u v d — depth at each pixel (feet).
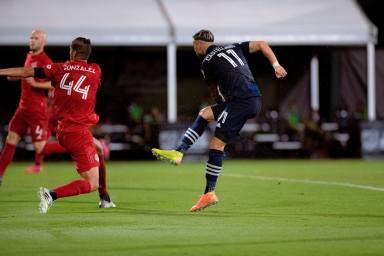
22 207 90.43
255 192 108.17
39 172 155.22
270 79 253.24
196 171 160.45
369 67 220.64
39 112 125.59
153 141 216.33
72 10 210.59
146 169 168.55
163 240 65.51
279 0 220.23
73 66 82.58
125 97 245.04
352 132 218.59
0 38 202.28
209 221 77.41
